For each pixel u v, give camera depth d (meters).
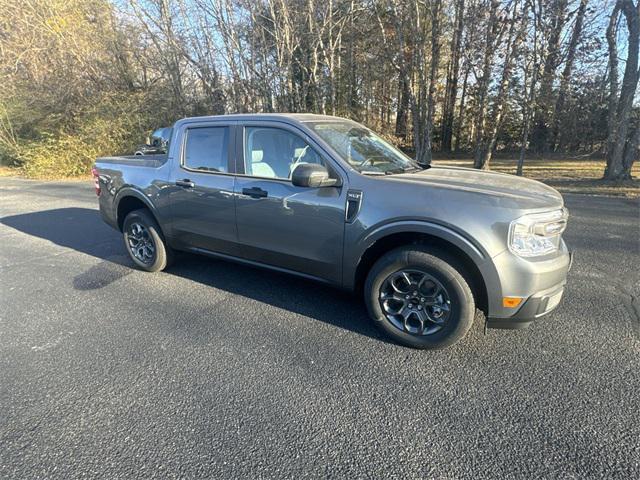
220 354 2.80
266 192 3.24
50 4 15.24
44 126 16.45
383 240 2.83
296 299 3.70
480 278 2.54
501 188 2.67
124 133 14.97
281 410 2.22
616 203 7.70
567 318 3.19
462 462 1.85
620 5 10.06
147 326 3.23
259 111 15.55
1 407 2.28
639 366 2.55
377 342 2.92
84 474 1.82
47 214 7.93
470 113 22.66
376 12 13.31
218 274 4.41
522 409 2.19
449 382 2.44
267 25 14.97
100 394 2.38
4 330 3.20
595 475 1.76
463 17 12.30
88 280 4.30
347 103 16.05
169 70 15.71
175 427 2.10
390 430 2.06
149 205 4.20
